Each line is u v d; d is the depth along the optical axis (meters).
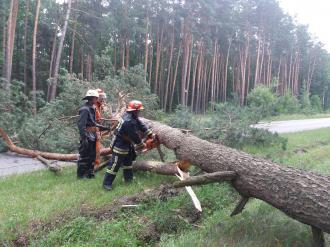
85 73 33.88
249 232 4.62
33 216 4.92
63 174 7.33
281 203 4.29
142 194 5.97
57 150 8.98
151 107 10.89
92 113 6.92
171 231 5.00
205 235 4.71
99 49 31.64
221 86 43.66
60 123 9.26
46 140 9.12
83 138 6.70
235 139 10.00
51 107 9.58
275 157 9.34
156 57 35.53
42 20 31.69
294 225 4.74
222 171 5.03
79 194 5.89
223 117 10.04
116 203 5.59
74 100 9.69
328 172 7.80
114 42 34.00
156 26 34.44
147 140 6.79
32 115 10.70
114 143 6.25
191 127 9.76
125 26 30.67
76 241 4.50
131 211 5.39
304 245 4.28
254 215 5.09
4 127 9.79
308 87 58.09
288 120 27.83
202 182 4.85
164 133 6.97
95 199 5.68
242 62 42.03
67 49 34.38
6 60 18.41
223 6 37.91
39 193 5.94
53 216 4.99
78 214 5.12
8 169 7.79
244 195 4.91
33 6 30.88
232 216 5.15
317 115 38.16
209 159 5.54
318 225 3.93
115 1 30.55
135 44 37.53
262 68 47.84
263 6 40.72
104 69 12.37
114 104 10.06
